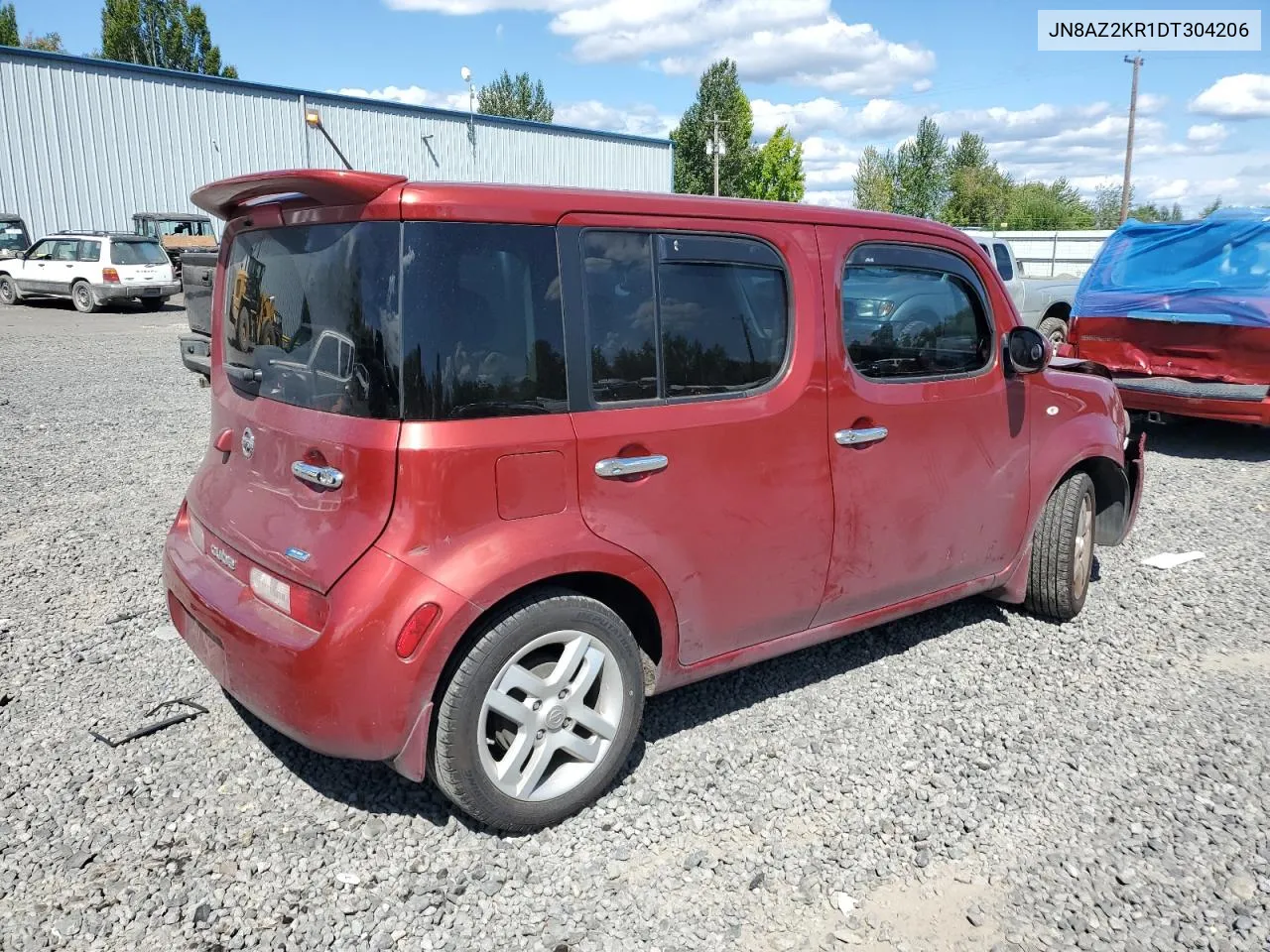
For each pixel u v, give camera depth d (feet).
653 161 137.69
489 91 270.46
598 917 8.71
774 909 8.86
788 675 13.65
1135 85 152.76
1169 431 33.37
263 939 8.34
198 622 10.40
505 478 9.15
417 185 8.99
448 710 9.08
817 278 11.64
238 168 98.37
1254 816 10.36
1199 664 14.19
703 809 10.38
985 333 13.78
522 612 9.31
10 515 21.03
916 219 13.06
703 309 10.71
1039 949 8.38
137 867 9.27
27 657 13.84
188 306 33.04
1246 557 19.16
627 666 10.21
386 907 8.77
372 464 8.82
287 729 9.30
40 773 10.87
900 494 12.62
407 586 8.75
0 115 83.56
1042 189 220.64
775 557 11.39
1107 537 17.11
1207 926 8.67
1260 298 27.25
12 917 8.54
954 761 11.41
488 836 9.87
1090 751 11.68
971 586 14.26
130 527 20.30
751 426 10.93
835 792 10.72
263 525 9.87
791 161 227.20
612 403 9.97
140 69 90.53
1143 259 30.91
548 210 9.61
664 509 10.27
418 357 8.84
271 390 10.28
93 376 42.29
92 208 89.86
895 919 8.75
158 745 11.51
